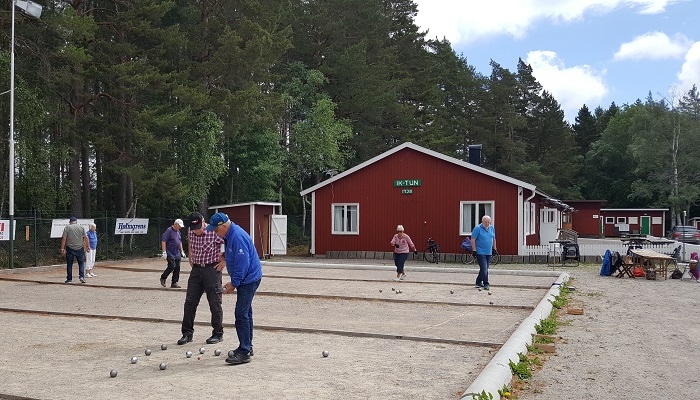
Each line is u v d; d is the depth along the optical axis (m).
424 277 20.92
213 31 33.66
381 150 50.84
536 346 8.73
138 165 27.30
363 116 48.69
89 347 8.86
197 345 9.02
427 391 6.44
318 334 9.92
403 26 60.03
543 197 35.88
